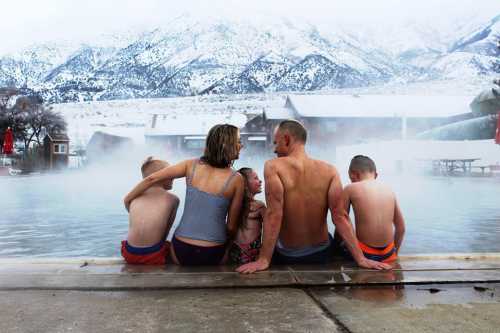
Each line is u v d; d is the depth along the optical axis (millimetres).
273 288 1833
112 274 2012
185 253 2266
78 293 1738
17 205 7434
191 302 1633
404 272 2066
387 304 1627
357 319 1467
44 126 46531
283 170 2270
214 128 2357
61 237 4090
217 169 2344
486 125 28531
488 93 28047
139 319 1456
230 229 2402
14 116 44125
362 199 2391
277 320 1454
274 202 2219
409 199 8359
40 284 1829
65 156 38438
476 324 1428
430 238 3912
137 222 2336
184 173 2395
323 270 2119
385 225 2361
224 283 1859
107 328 1379
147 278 1938
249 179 2486
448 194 9594
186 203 2355
